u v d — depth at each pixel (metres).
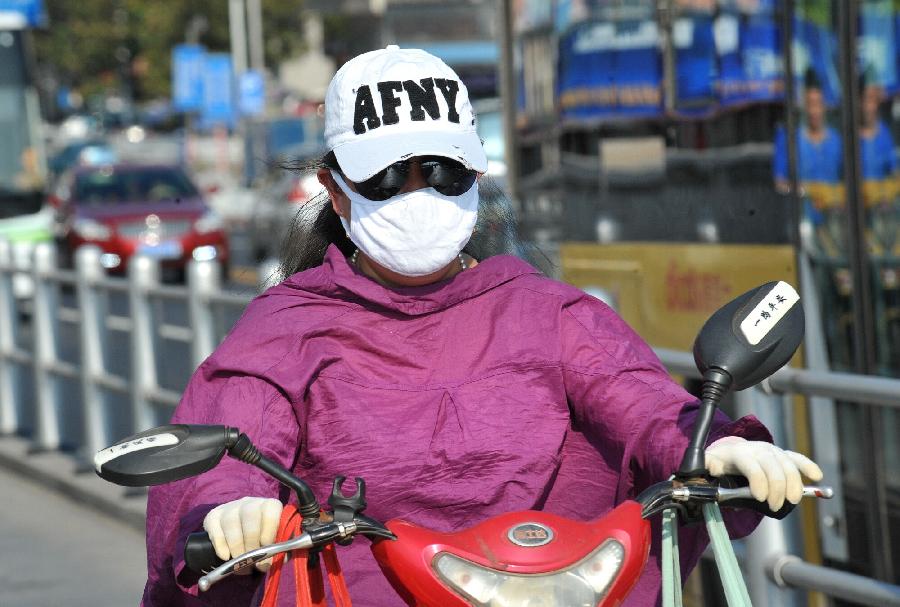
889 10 6.32
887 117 6.34
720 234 7.06
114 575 9.66
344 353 3.67
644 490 3.54
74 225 28.02
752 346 3.29
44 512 11.52
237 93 57.66
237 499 3.23
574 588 2.89
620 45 7.75
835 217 6.52
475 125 3.73
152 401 11.03
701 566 6.97
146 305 11.02
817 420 6.44
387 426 3.59
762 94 6.80
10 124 27.11
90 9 85.38
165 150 77.44
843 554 6.40
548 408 3.65
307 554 3.04
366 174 3.56
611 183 7.86
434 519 3.54
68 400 14.67
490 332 3.72
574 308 3.80
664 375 3.72
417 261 3.64
